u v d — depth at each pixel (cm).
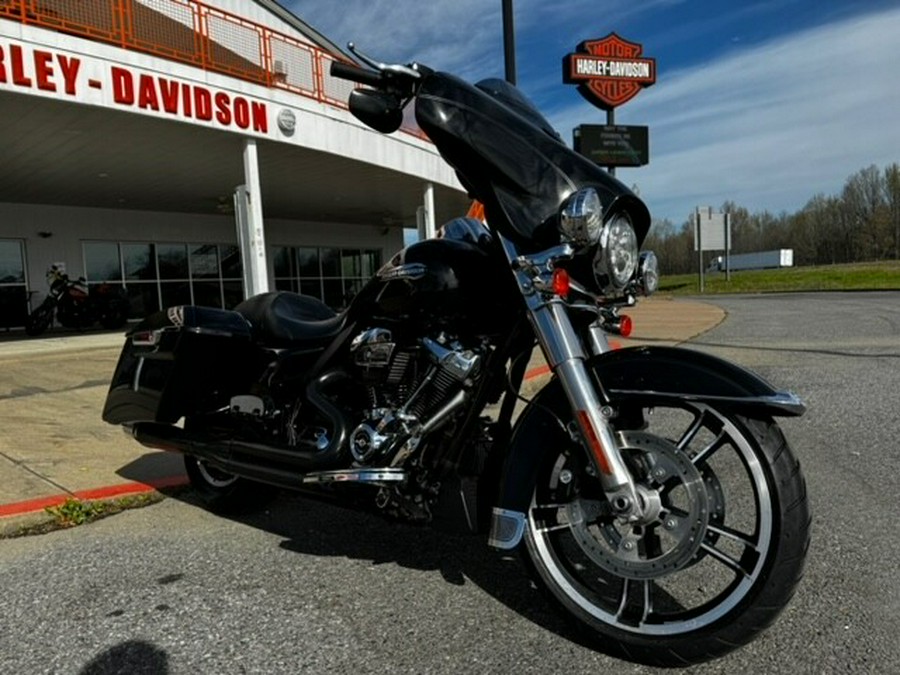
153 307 2245
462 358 273
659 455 239
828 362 877
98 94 1120
